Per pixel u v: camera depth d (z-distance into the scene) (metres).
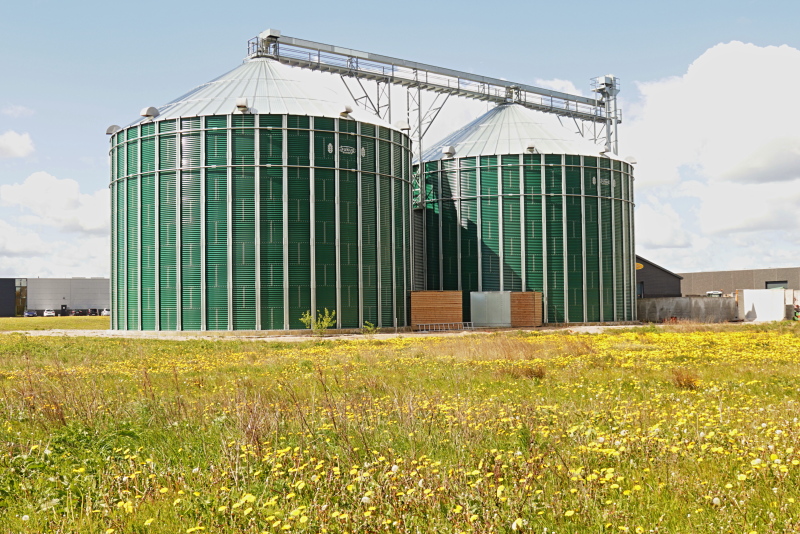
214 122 51.38
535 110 78.00
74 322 83.94
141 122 53.38
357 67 63.41
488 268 65.31
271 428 10.67
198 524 6.79
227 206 50.81
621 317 67.56
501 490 6.87
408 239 58.66
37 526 6.96
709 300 71.50
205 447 10.10
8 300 124.50
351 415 11.66
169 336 50.25
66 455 9.92
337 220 52.50
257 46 60.44
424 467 8.16
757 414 11.23
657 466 8.45
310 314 51.09
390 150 56.38
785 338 35.38
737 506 6.79
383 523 6.63
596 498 7.11
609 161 67.62
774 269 106.88
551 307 64.44
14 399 14.76
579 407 12.80
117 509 7.49
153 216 52.47
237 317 50.31
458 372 20.53
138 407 13.40
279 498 7.49
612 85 83.44
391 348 32.72
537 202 64.88
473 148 67.31
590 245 65.81
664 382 17.19
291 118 51.59
